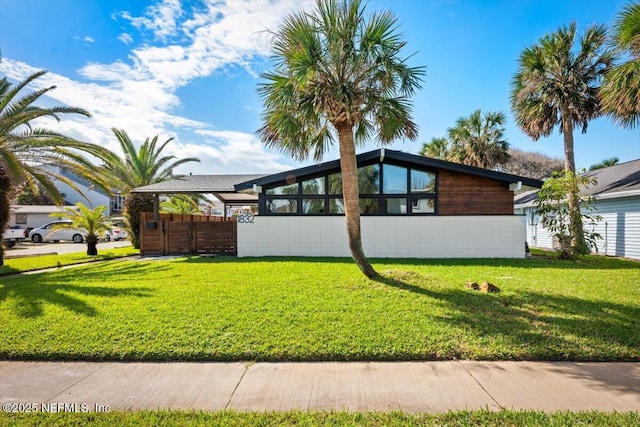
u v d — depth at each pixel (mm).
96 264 10422
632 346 3703
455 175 11188
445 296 5594
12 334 4086
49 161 11109
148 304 5270
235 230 12039
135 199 16484
